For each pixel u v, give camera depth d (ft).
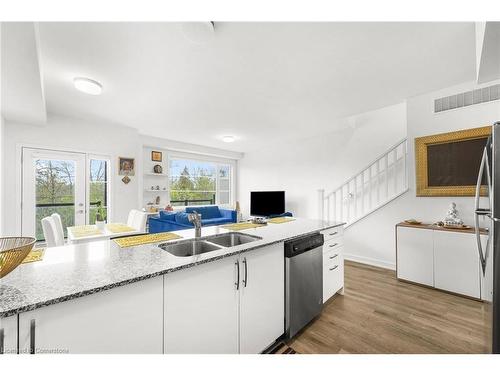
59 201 12.73
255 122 13.82
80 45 6.25
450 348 5.61
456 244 8.59
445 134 9.77
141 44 6.23
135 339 3.38
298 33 5.84
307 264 6.61
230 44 6.27
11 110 9.64
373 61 7.22
